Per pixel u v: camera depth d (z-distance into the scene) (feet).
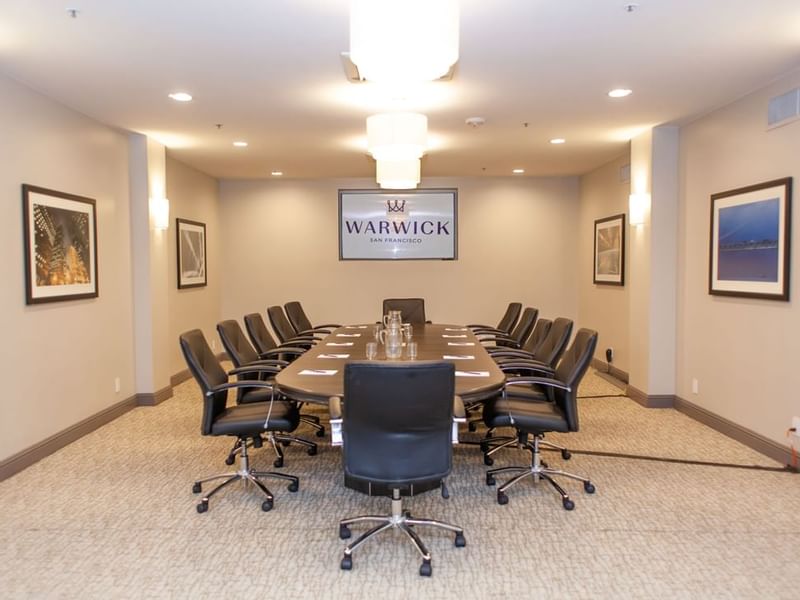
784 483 11.39
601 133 17.58
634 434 14.80
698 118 15.75
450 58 7.63
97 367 15.62
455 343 15.23
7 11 8.96
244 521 9.91
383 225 26.48
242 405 12.62
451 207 26.40
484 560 8.54
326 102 14.03
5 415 11.82
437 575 8.13
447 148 19.75
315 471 12.48
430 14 7.16
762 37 10.19
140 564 8.46
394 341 12.59
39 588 7.83
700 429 15.20
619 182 21.40
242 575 8.16
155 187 18.13
